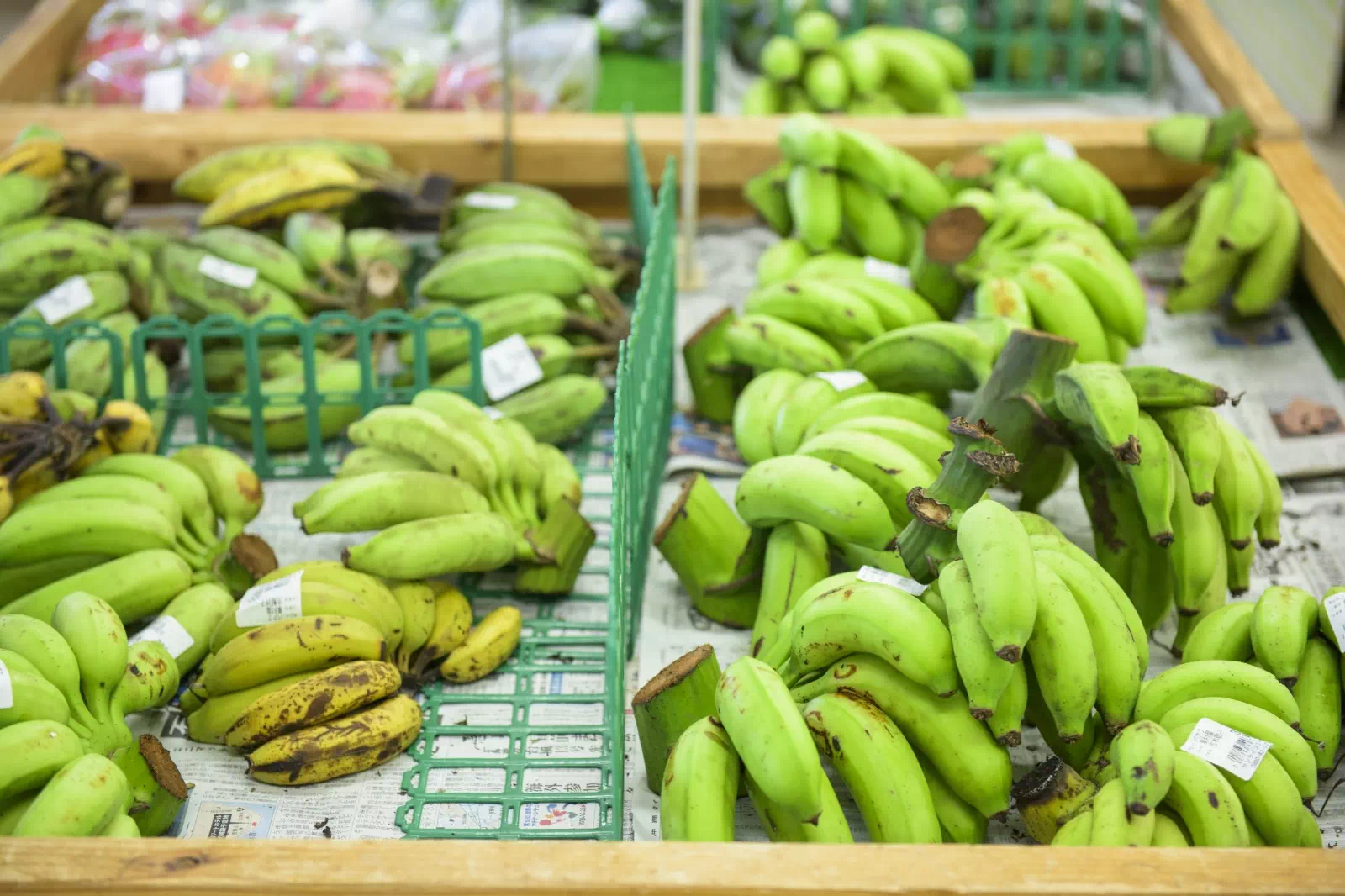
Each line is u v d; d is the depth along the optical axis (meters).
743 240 2.58
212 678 1.51
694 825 1.27
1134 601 1.68
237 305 2.10
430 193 2.35
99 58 2.83
